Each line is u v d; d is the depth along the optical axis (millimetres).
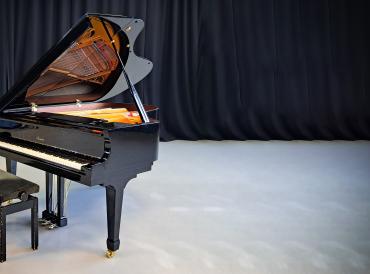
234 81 6227
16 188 2207
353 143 6074
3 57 5574
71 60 2910
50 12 5625
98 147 2254
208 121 6324
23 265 2176
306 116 6348
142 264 2234
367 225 2844
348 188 3742
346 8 6168
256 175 4172
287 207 3209
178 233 2662
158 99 6129
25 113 2893
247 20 6129
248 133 6387
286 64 6242
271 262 2287
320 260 2314
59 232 2621
